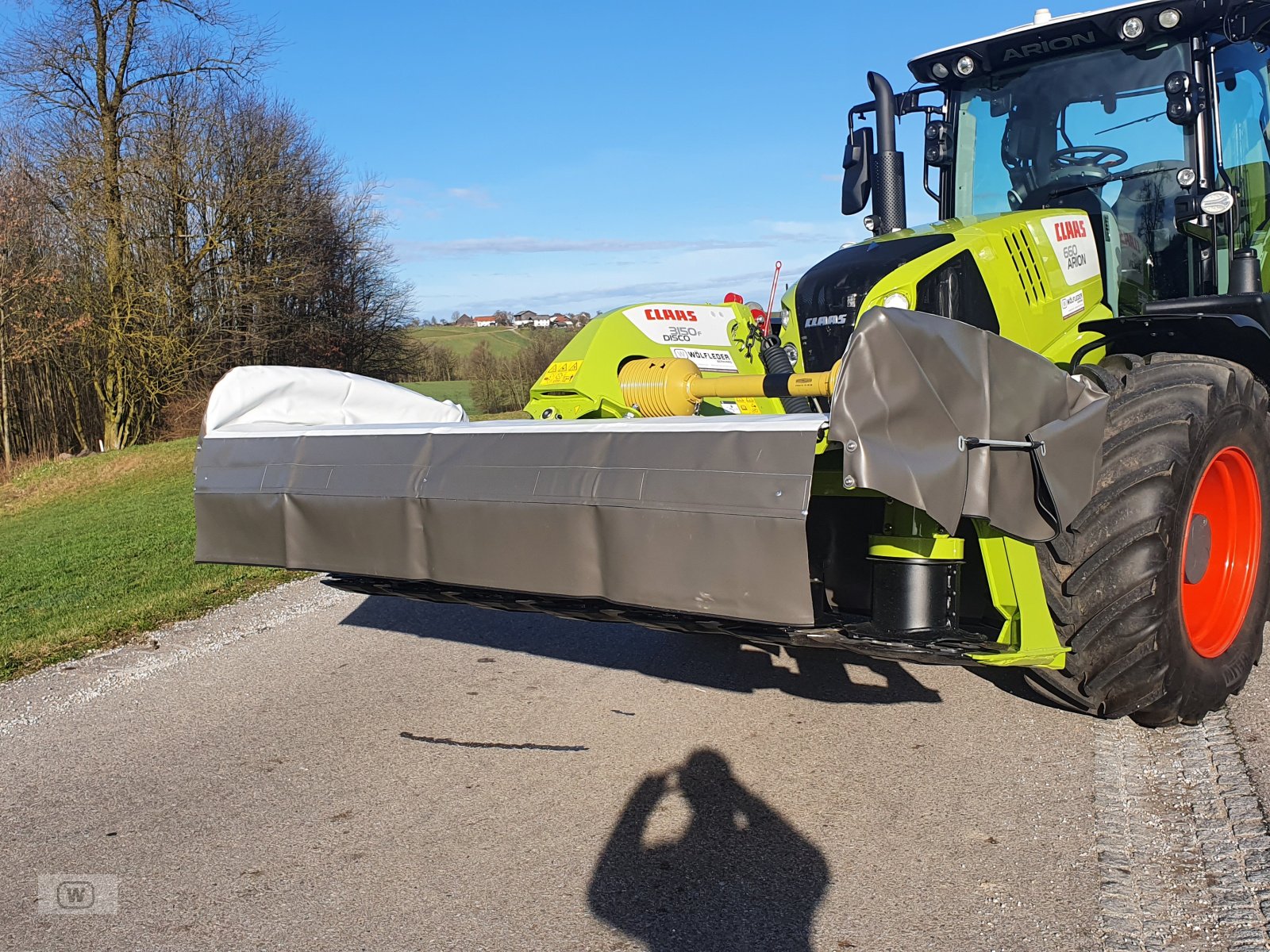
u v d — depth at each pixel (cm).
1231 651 353
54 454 2552
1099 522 307
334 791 333
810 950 234
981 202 478
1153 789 308
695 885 266
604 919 251
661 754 352
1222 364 337
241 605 627
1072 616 313
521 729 382
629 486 279
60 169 2388
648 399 428
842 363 242
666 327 477
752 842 288
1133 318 359
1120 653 308
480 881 271
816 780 326
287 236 2795
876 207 448
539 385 472
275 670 476
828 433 245
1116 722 360
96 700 445
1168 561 305
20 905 268
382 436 347
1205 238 414
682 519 267
